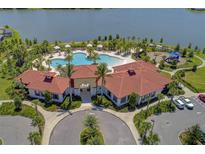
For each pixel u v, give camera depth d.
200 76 80.25
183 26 160.62
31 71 69.62
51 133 51.88
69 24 158.88
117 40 111.69
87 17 178.62
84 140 49.66
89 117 51.19
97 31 144.88
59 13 188.25
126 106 62.03
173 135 52.09
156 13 198.12
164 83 67.69
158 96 64.38
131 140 50.38
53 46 106.06
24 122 55.16
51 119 56.38
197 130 49.34
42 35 134.62
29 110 58.81
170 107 61.62
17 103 58.50
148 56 93.94
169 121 56.69
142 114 58.09
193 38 135.75
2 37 114.75
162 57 95.19
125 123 55.59
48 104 61.78
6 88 69.44
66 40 126.25
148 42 116.62
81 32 142.00
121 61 93.62
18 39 119.38
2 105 60.78
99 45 104.19
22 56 86.75
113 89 63.06
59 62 91.25
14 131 52.12
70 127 54.00
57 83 63.88
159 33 143.50
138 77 66.19
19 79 68.62
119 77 65.88
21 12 188.88
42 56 94.50
